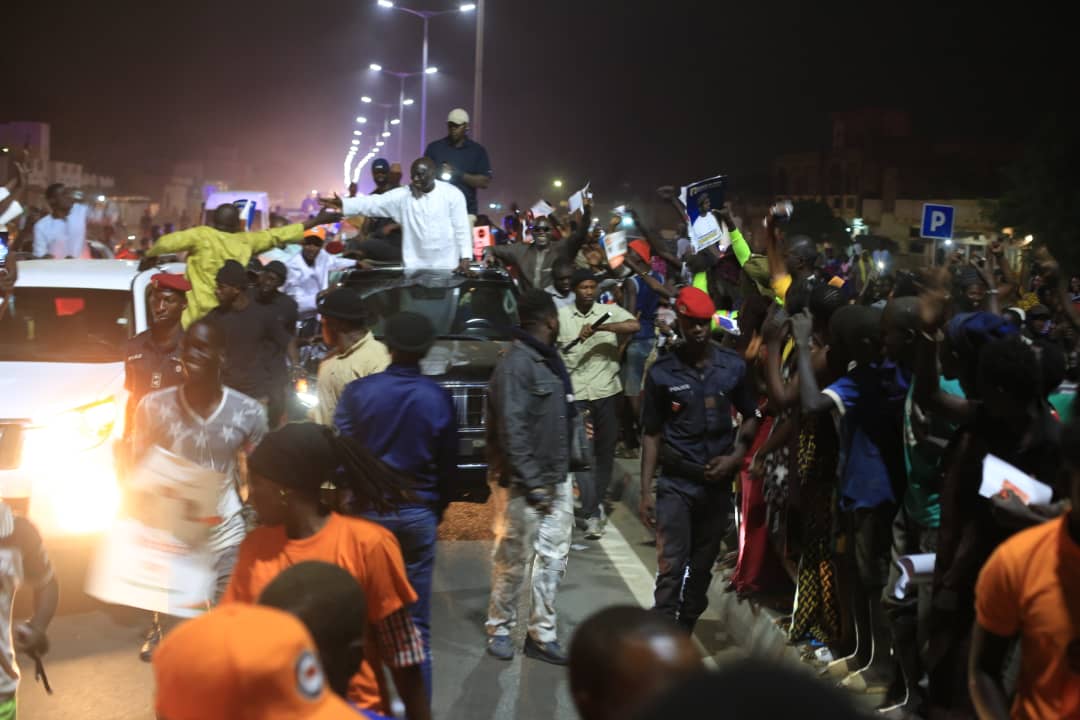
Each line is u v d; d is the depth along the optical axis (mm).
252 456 3508
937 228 12766
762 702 1060
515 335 6074
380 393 4895
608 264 10281
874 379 5191
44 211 14328
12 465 7035
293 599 2604
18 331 8438
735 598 6898
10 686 3932
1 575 3863
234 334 8508
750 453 6730
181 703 1681
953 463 4008
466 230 11008
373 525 3561
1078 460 2760
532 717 5484
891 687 5129
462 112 12898
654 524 6266
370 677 3586
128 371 6707
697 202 8992
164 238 8758
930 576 4340
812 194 101062
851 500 5215
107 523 7133
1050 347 4078
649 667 1835
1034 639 2896
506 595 6227
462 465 8812
